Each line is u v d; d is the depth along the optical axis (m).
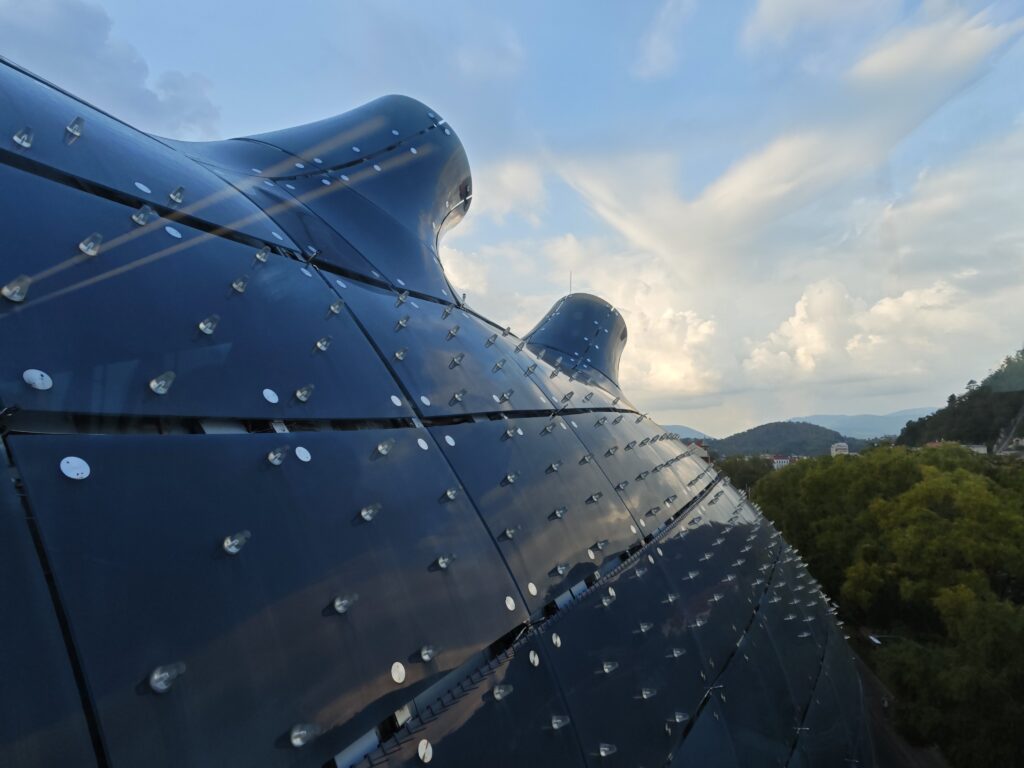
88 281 6.16
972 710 23.19
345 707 5.31
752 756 10.65
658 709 8.97
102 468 5.00
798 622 17.38
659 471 16.03
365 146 17.22
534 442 11.38
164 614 4.61
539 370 15.41
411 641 6.23
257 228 9.98
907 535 37.84
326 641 5.50
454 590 7.14
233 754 4.48
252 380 7.00
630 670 8.93
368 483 7.23
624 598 10.01
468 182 21.66
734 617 13.34
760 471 105.38
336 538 6.29
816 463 61.75
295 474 6.49
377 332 9.98
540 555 8.95
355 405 8.14
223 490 5.69
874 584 37.62
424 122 19.70
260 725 4.72
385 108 19.12
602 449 13.77
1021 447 97.00
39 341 5.31
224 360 6.88
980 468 59.28
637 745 8.14
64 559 4.36
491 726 6.45
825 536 44.81
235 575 5.22
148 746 4.11
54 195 6.73
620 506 12.29
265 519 5.80
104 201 7.36
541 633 7.94
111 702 4.07
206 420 6.34
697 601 12.12
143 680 4.28
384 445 7.74
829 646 19.45
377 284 12.22
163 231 7.84
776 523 51.84
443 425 9.61
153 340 6.28
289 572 5.62
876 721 29.16
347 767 5.20
